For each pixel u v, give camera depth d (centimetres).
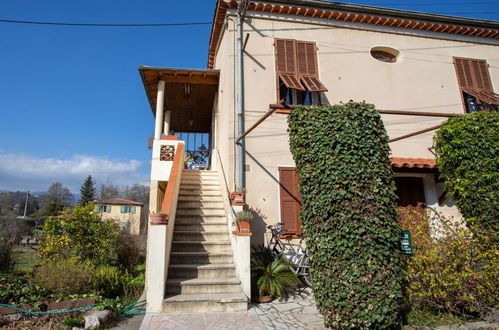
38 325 421
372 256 418
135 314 482
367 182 448
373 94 854
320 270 442
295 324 445
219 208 740
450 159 629
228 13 807
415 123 865
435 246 490
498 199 560
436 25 923
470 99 934
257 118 759
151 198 763
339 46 866
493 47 994
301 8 830
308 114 509
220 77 895
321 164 463
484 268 478
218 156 939
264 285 535
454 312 487
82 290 566
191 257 581
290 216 720
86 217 979
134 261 1149
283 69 807
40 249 898
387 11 880
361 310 402
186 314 467
